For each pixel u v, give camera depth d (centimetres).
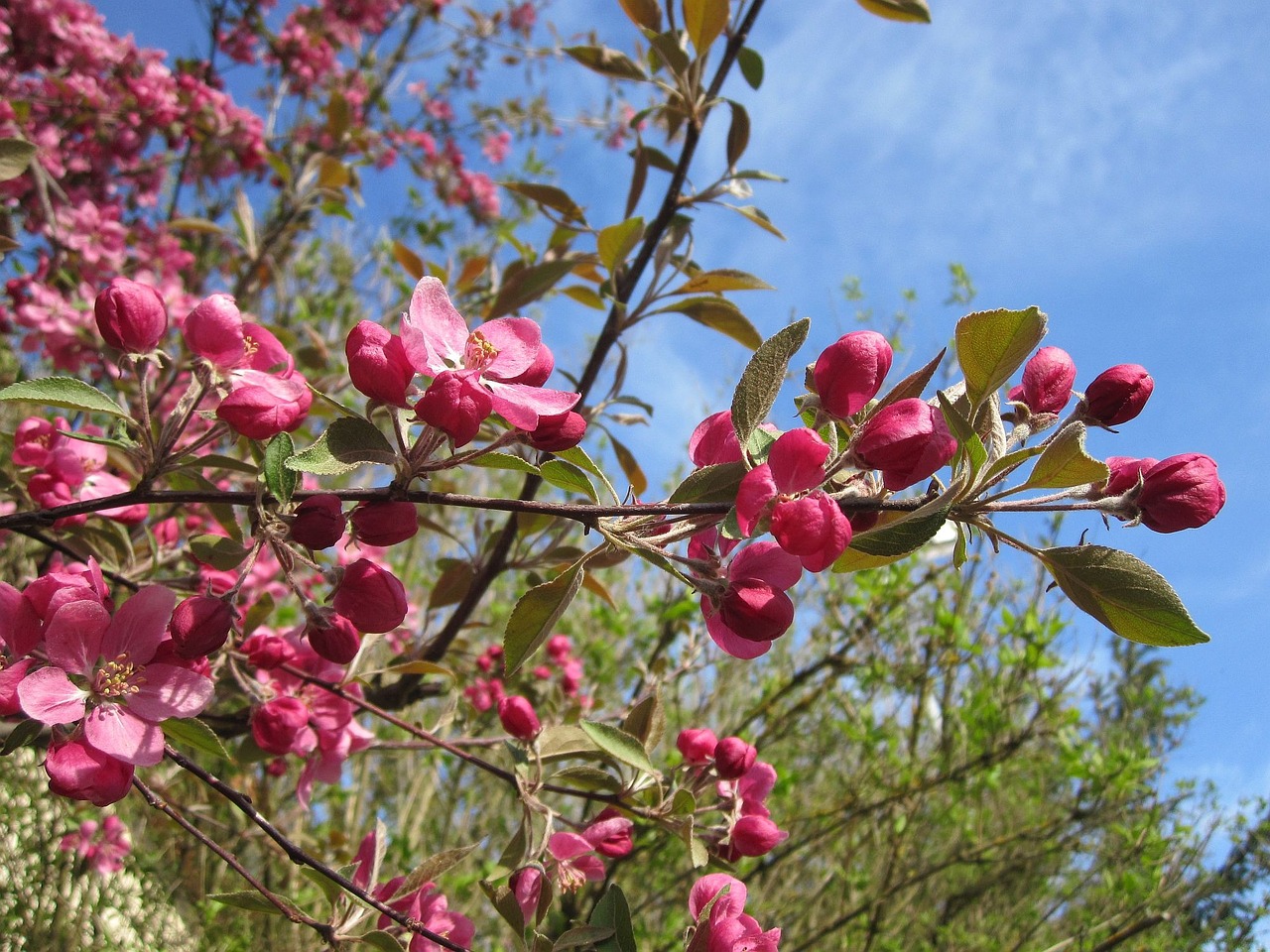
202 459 26
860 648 72
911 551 22
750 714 69
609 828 32
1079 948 61
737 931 27
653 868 66
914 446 22
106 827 56
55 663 23
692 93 44
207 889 68
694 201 45
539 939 28
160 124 74
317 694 36
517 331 25
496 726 63
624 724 34
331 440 23
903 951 71
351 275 97
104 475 38
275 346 28
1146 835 67
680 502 23
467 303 58
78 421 45
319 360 57
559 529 45
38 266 63
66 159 73
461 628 46
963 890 73
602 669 71
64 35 70
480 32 114
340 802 73
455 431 22
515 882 31
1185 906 68
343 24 101
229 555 31
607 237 43
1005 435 24
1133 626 22
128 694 24
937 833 81
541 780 34
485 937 71
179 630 23
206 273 90
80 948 52
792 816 71
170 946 59
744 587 23
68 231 62
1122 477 23
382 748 38
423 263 57
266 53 97
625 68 44
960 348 22
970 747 69
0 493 36
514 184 48
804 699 70
